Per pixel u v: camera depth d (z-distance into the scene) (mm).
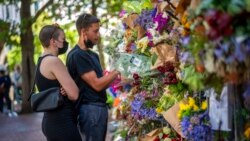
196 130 5043
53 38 5859
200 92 5488
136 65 6516
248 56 3492
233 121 4469
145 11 6605
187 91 5777
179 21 4957
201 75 4066
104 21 18688
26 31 22172
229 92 4297
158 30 5902
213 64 3641
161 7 5777
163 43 5938
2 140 14414
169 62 5812
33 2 22688
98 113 6180
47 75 5770
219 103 4645
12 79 27906
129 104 7133
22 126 17672
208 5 3486
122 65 6594
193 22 3881
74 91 5734
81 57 6191
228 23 3416
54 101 5723
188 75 4195
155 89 6574
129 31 6965
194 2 3832
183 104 5586
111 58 7156
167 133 6285
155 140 6367
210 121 5004
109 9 19031
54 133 5848
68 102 5848
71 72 6254
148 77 6582
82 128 6219
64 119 5820
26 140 14266
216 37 3455
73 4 19922
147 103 6594
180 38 4820
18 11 22422
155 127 6660
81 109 6184
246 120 4328
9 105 23906
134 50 6871
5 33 21844
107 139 9086
